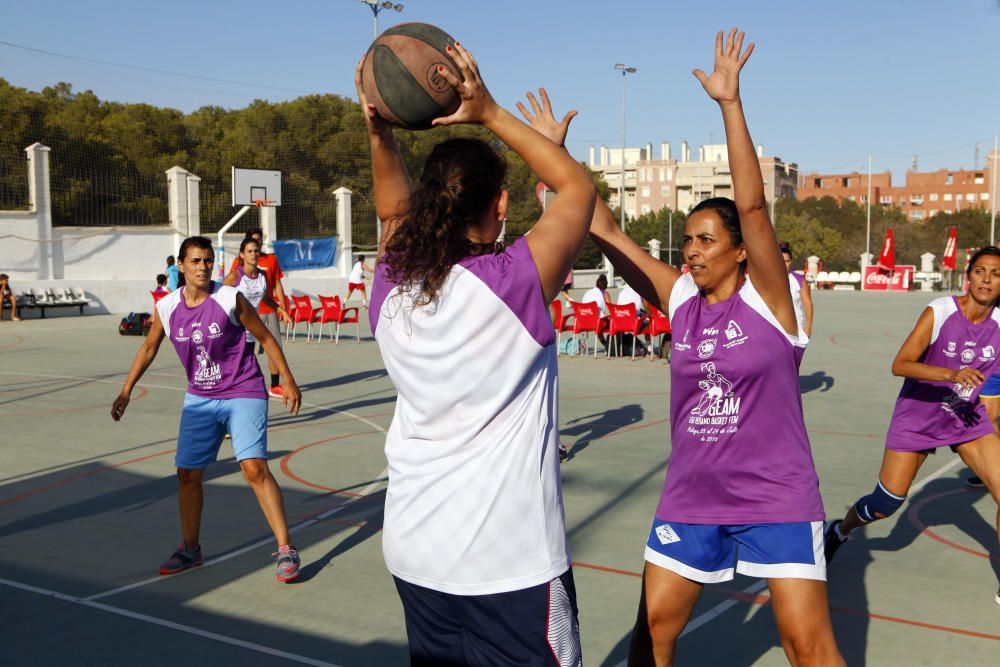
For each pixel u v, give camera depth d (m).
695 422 2.59
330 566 4.57
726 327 2.52
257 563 4.62
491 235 1.97
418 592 1.93
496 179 1.92
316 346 16.28
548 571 1.88
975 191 139.75
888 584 4.32
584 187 1.95
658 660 2.63
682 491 2.60
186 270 4.39
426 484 1.90
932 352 4.26
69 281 23.64
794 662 2.48
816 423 8.69
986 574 4.46
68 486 6.27
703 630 3.74
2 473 6.65
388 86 1.95
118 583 4.33
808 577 2.43
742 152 2.30
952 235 44.38
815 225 69.25
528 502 1.87
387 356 1.96
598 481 6.32
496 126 1.94
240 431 4.36
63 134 33.03
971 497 5.97
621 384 11.39
